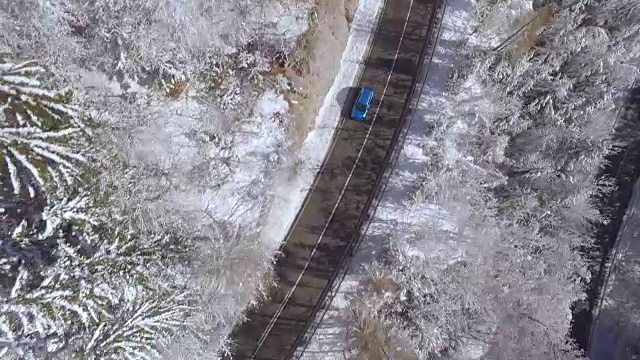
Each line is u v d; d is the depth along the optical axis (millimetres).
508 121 25078
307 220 24531
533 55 24781
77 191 15992
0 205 15016
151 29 18625
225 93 21359
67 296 15898
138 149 18734
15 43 15633
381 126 25172
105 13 17750
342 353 24719
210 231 21016
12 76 14375
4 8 15898
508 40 24547
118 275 17094
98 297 16531
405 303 24703
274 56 21781
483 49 25172
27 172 14797
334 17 23391
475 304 25000
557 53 24125
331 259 24688
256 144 22453
